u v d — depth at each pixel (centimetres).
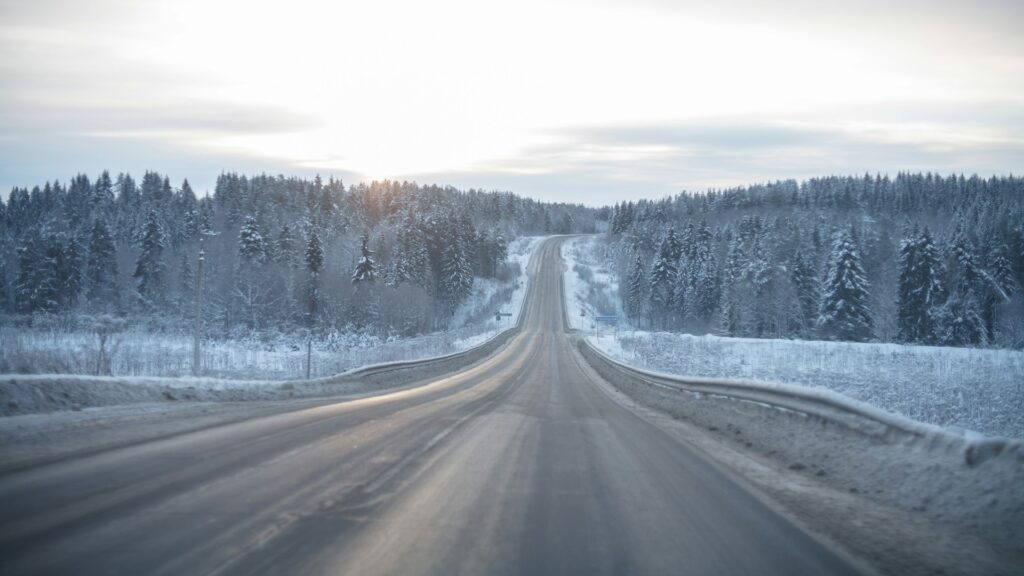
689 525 706
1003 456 748
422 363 4022
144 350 3844
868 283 6931
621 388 3306
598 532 668
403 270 10044
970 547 655
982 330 6425
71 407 1399
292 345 6003
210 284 7475
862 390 2764
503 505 769
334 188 15425
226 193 13388
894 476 869
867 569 581
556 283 15138
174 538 589
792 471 1072
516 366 5059
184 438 1139
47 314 5878
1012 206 9456
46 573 495
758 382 1516
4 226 9694
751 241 9969
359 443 1175
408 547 595
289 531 628
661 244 11338
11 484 760
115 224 10131
